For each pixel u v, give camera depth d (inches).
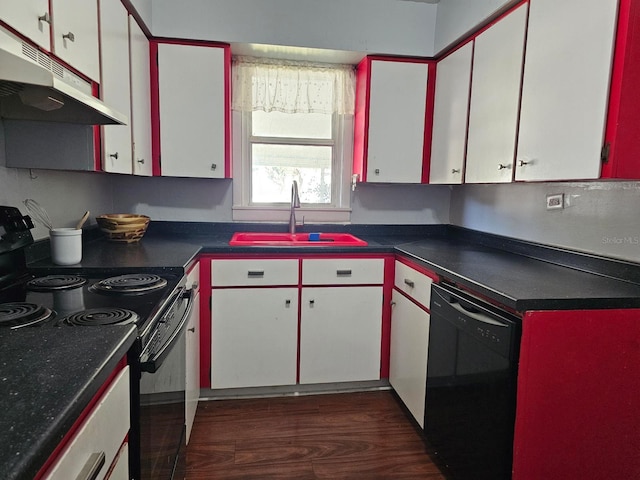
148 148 92.4
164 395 47.0
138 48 84.9
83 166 63.8
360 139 106.9
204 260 88.8
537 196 82.4
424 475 71.1
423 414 79.0
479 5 81.7
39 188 69.8
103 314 42.8
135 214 100.3
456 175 92.6
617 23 51.6
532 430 53.1
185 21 93.7
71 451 24.9
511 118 72.6
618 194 64.6
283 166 115.1
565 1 59.7
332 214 115.0
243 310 91.4
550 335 52.0
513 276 64.9
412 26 102.3
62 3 53.1
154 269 64.5
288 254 91.4
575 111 58.0
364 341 97.1
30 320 40.7
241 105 106.9
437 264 74.0
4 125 60.7
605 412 54.7
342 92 111.0
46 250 70.4
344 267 94.0
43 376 27.9
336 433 82.4
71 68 56.4
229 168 98.8
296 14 97.7
